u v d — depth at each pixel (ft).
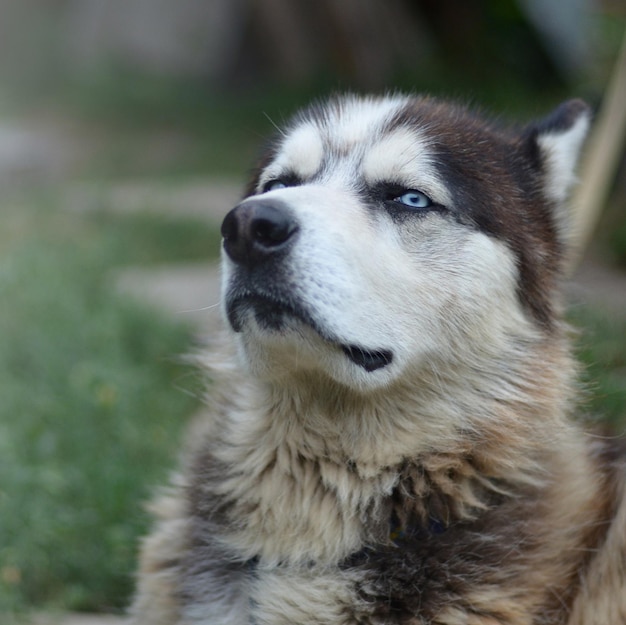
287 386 23.38
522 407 24.20
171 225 80.79
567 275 27.04
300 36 142.00
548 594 22.57
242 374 25.22
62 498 33.91
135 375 45.57
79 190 100.27
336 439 23.34
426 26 133.08
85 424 39.55
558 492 23.84
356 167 24.68
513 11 128.36
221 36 154.20
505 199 25.04
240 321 22.47
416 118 25.61
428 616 21.85
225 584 23.99
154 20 161.68
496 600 21.97
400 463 23.29
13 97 155.02
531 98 117.50
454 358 23.71
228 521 24.22
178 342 49.55
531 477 23.76
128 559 30.76
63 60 166.91
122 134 135.23
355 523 23.15
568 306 27.40
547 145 26.86
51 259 67.46
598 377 29.55
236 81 152.35
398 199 24.17
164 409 41.52
